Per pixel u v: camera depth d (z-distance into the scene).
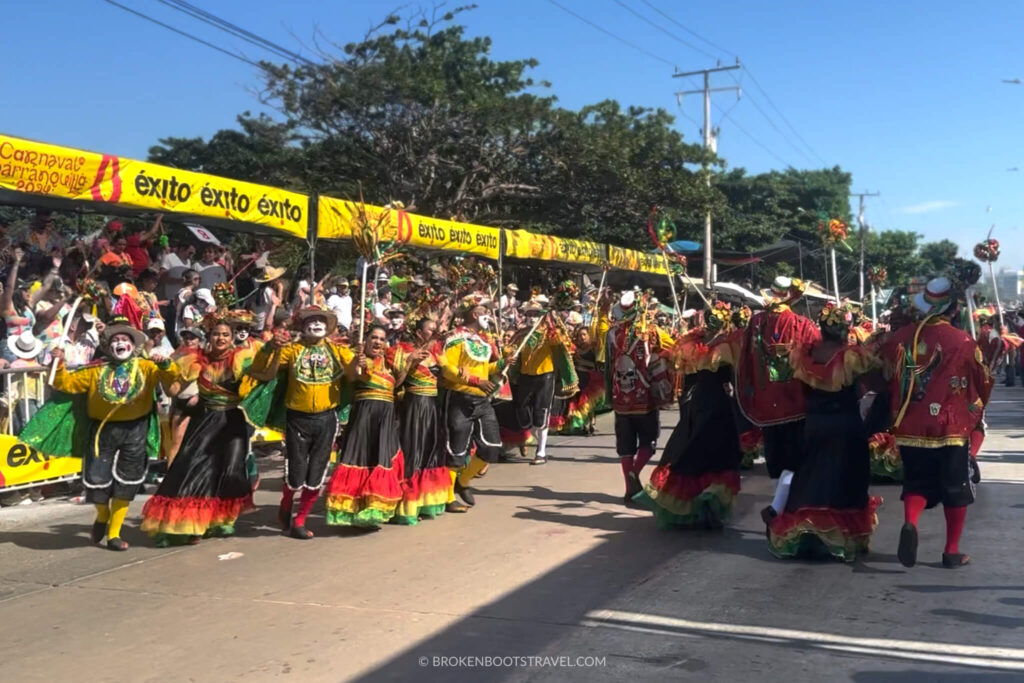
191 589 6.09
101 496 7.03
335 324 7.48
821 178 61.22
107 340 6.95
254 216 10.20
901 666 4.56
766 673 4.50
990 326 9.80
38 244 10.55
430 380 8.03
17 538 7.48
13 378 8.52
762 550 6.93
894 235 57.44
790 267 40.62
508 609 5.55
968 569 6.30
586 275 22.14
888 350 6.30
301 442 7.44
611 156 25.66
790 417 6.75
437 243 13.45
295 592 5.98
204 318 7.49
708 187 27.97
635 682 4.43
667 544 7.12
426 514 8.15
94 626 5.39
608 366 8.58
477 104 24.55
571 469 10.83
